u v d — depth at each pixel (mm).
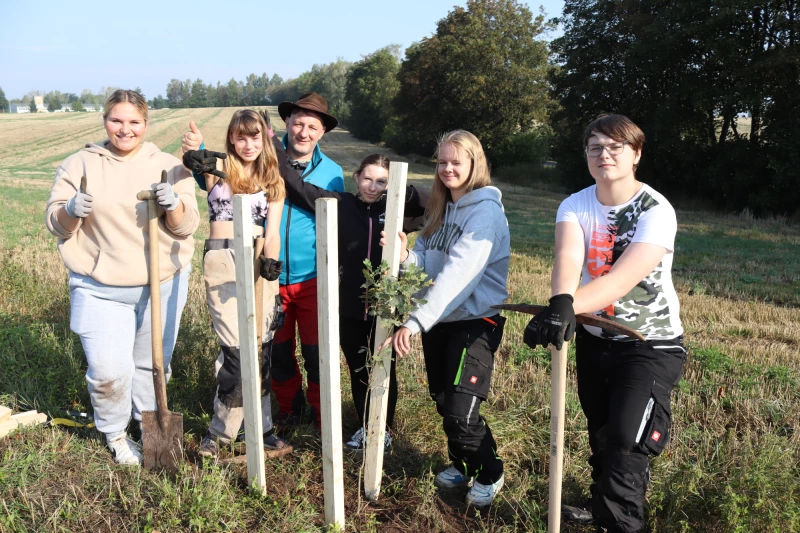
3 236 10898
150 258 3244
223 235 3434
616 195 2748
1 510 2934
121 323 3449
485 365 3209
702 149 24516
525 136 41875
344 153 53250
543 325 2393
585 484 3547
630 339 2795
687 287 9578
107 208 3320
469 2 43938
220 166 3432
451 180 3211
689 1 21844
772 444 3549
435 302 3016
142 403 3691
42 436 3697
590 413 3092
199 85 193375
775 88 20469
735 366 5445
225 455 3570
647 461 2697
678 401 4637
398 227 3070
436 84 45312
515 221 18953
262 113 3498
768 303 8859
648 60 23781
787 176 20266
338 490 2961
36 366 4637
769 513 2926
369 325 3854
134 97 3328
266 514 3045
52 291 6738
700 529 3139
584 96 28422
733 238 15914
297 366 4211
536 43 42375
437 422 4172
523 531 3137
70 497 3125
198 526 2889
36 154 44156
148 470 3398
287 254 3877
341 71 115938
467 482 3516
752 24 21438
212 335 5367
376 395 3174
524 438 4086
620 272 2561
